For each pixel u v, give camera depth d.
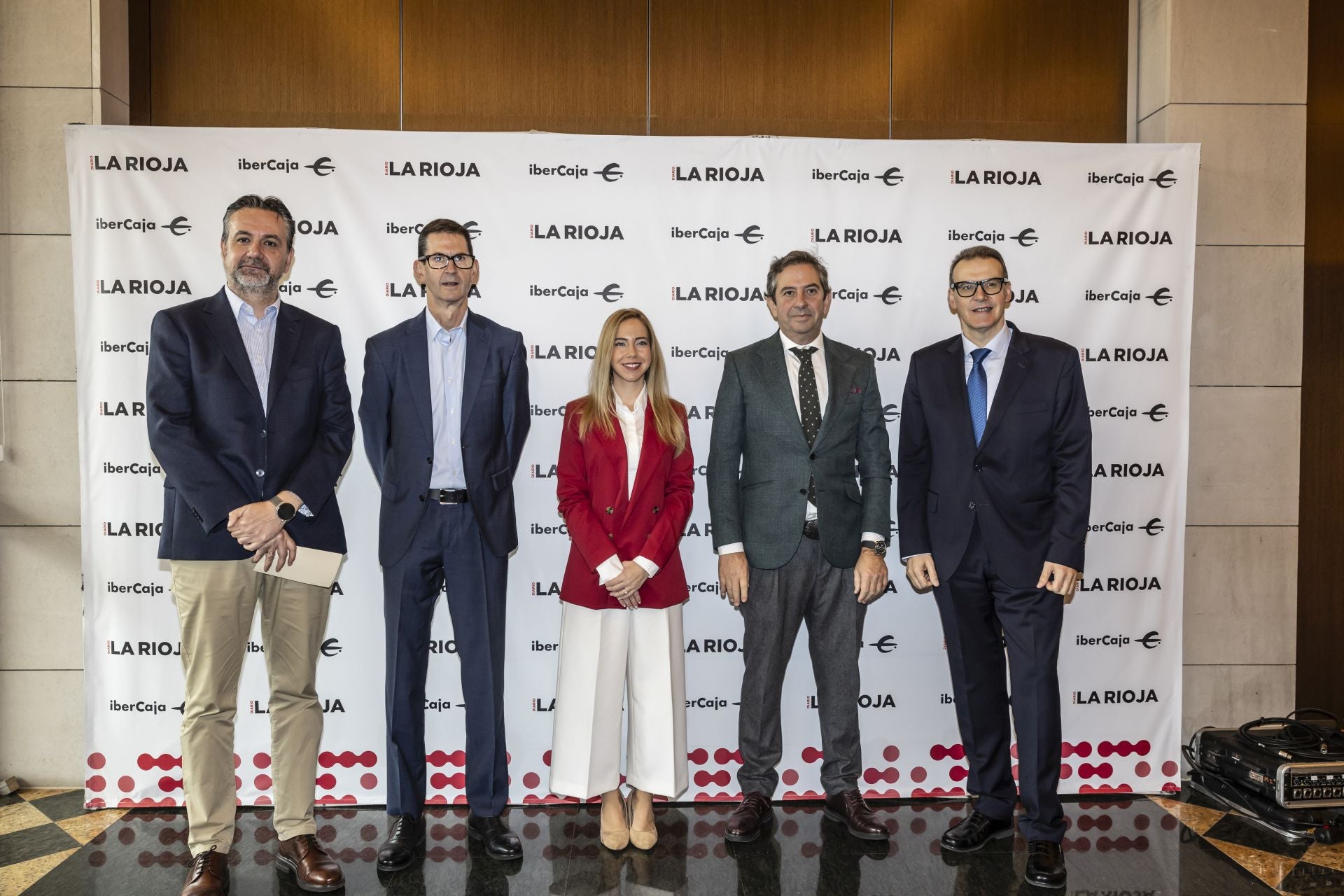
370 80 3.24
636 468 2.52
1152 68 3.28
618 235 2.98
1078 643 3.07
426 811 2.88
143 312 2.88
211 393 2.30
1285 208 3.21
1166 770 3.06
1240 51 3.19
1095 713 3.06
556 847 2.61
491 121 3.26
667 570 2.50
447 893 2.33
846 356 2.73
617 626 2.49
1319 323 3.34
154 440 2.25
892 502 3.05
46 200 2.99
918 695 3.05
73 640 3.02
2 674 3.00
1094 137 3.37
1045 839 2.46
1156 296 3.05
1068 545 2.44
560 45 3.26
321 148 2.92
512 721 2.98
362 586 2.95
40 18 2.98
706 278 2.99
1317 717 3.29
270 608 2.39
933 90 3.34
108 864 2.50
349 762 2.95
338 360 2.52
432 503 2.49
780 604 2.62
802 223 3.00
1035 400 2.50
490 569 2.53
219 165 2.89
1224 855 2.57
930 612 3.05
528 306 2.97
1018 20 3.35
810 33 3.31
